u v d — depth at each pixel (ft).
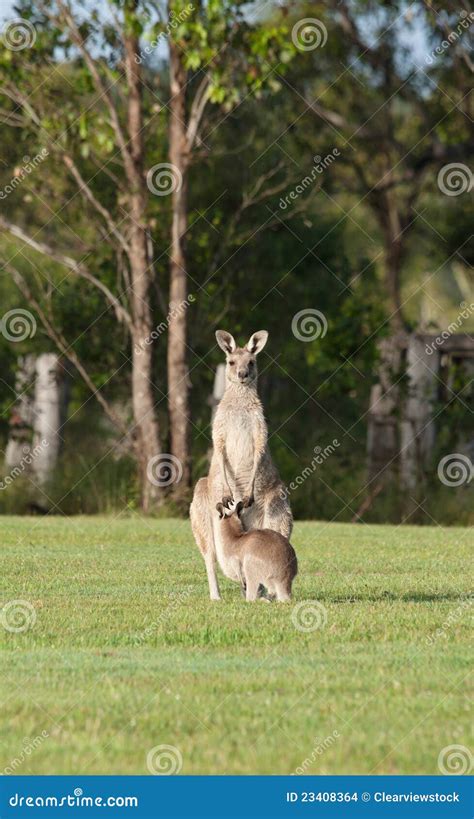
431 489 82.38
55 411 91.15
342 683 27.89
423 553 55.77
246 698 26.63
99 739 23.86
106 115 84.02
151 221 80.43
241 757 23.03
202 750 23.27
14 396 92.02
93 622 36.01
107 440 99.35
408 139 133.49
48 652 31.78
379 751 23.43
